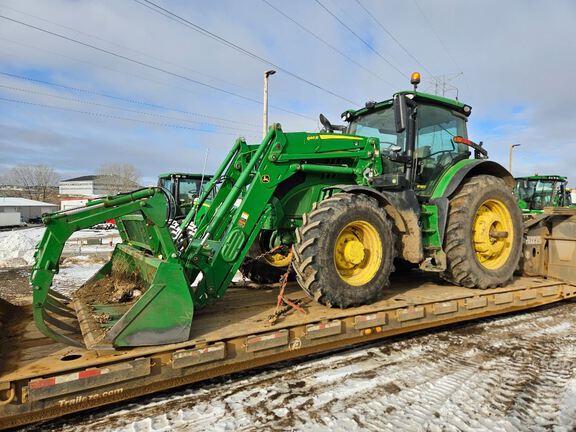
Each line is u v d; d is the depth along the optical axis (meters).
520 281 5.14
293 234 4.32
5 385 2.02
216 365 2.63
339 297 3.36
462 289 4.46
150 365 2.39
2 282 7.71
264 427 2.37
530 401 2.76
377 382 3.00
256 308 3.46
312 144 3.75
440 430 2.38
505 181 5.11
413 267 5.82
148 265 2.98
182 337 2.54
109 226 27.62
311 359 3.42
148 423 2.39
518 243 4.80
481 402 2.73
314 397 2.74
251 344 2.74
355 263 3.54
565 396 2.83
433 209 4.31
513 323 4.68
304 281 3.31
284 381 2.98
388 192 4.07
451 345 3.87
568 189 14.60
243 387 2.87
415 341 3.95
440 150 4.95
